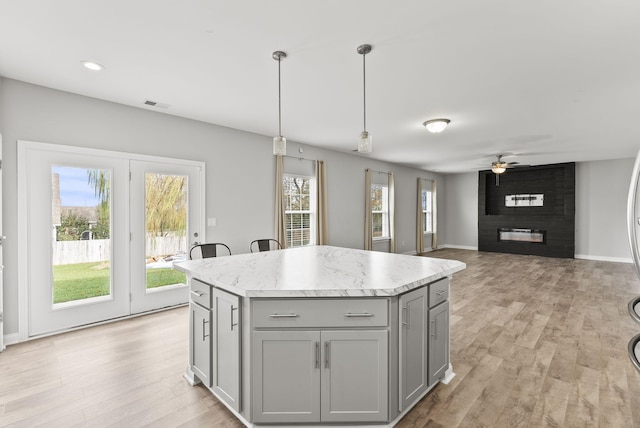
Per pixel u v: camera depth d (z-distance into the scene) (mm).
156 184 3838
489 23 2059
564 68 2688
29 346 2854
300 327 1735
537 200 8305
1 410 1951
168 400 2072
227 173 4523
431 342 2092
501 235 8898
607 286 5047
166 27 2113
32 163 3025
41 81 2957
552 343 2932
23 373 2393
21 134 2953
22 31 2148
